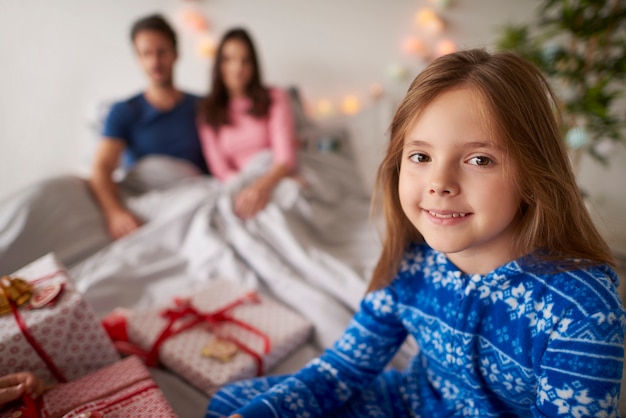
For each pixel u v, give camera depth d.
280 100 1.79
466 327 0.56
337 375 0.65
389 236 0.64
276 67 2.17
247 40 1.71
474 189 0.46
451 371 0.60
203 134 1.82
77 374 0.73
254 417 0.55
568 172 0.51
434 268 0.61
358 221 1.50
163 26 1.64
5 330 0.66
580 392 0.46
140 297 1.12
